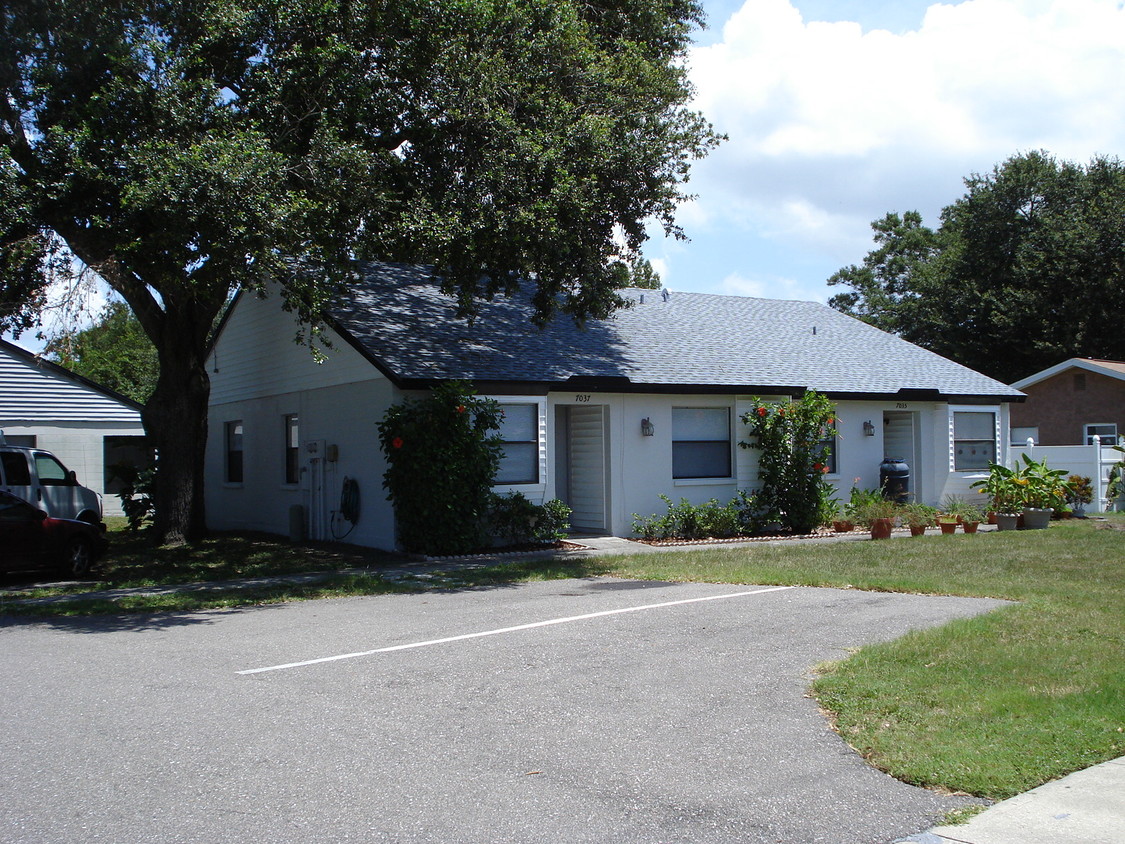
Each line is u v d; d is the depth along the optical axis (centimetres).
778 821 451
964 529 1834
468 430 1510
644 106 1506
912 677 692
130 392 4375
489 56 1383
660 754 545
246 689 694
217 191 1104
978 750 536
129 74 1265
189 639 902
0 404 2464
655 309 2281
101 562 1562
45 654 841
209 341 2302
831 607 1005
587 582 1243
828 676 704
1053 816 454
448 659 779
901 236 5591
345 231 1334
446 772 516
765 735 579
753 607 1008
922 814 459
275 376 1992
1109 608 967
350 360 1694
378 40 1330
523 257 1404
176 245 1154
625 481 1772
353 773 514
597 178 1429
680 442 1850
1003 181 4256
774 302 2658
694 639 846
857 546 1591
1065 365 3158
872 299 5397
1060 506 2002
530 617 970
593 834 436
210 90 1256
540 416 1645
